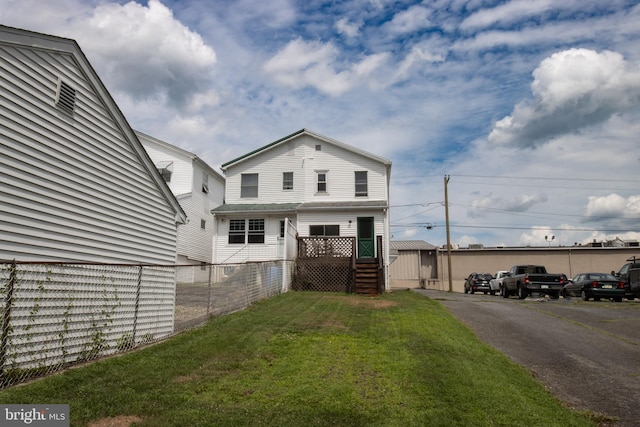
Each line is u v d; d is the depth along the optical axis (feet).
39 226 23.57
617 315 48.52
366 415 17.87
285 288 59.98
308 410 18.19
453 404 19.29
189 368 22.98
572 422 18.56
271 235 78.02
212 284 46.01
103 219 29.01
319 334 31.83
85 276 25.71
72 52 25.91
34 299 21.79
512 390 21.99
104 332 26.86
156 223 35.68
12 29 21.83
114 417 16.55
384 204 75.05
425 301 54.34
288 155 82.07
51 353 22.56
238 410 17.80
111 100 29.66
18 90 22.49
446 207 113.50
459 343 31.37
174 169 84.28
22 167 22.59
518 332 38.27
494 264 127.95
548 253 125.70
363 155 79.87
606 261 122.52
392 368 24.07
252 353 26.23
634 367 27.66
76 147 26.61
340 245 66.80
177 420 16.48
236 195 82.38
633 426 18.95
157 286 33.76
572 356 30.22
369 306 46.52
